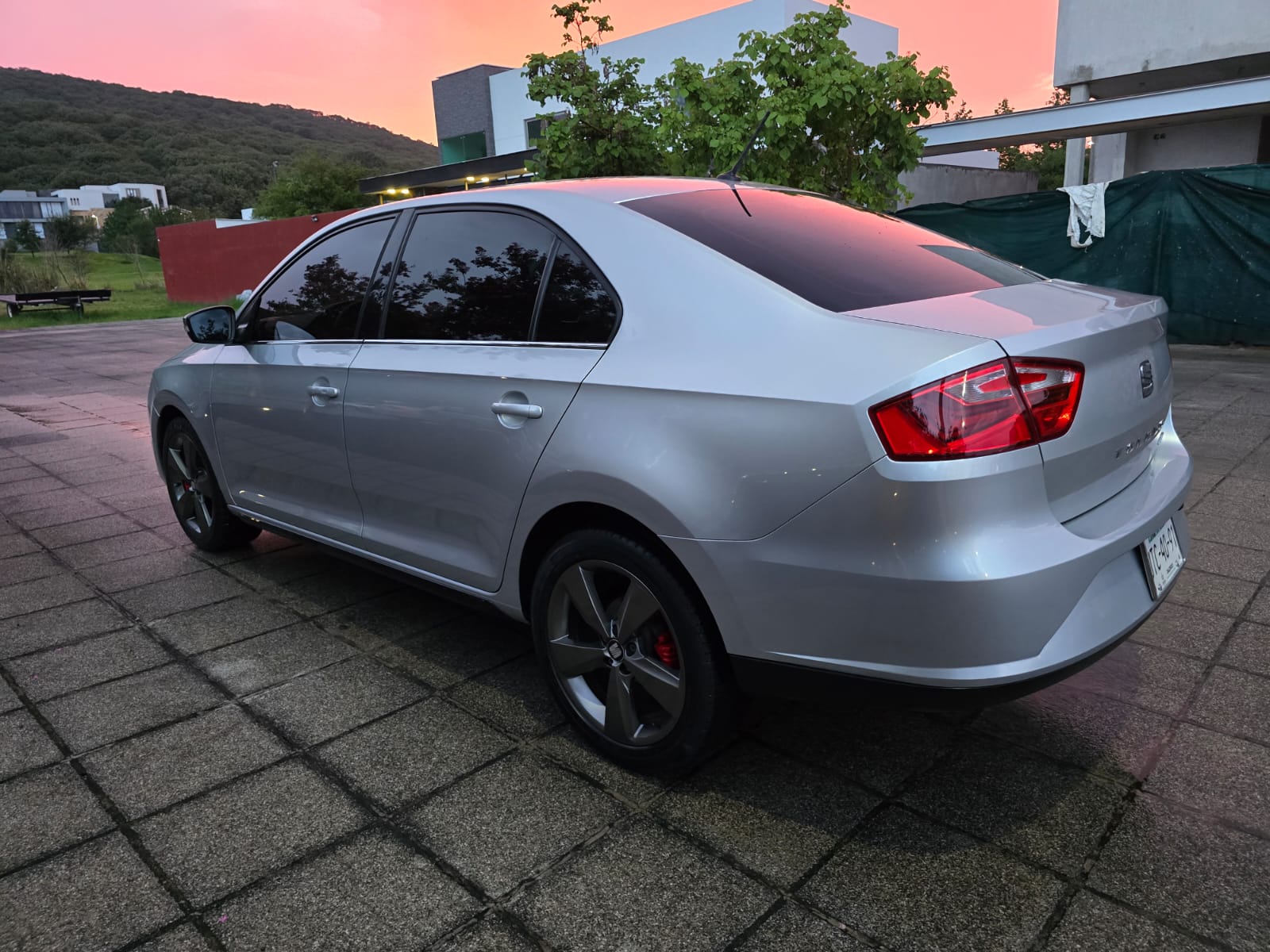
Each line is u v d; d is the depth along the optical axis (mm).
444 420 2762
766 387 2016
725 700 2258
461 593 2904
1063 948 1815
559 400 2416
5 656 3375
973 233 11977
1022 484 1871
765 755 2557
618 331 2377
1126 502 2225
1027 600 1847
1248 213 10016
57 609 3840
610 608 2473
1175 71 15781
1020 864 2066
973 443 1812
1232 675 2908
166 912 1995
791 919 1917
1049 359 1910
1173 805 2258
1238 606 3432
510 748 2645
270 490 3789
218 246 27766
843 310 2107
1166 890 1965
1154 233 10664
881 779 2424
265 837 2252
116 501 5656
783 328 2098
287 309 3643
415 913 1970
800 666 2057
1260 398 7387
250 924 1952
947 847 2133
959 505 1815
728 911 1950
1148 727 2627
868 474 1863
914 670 1910
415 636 3465
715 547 2082
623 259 2445
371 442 3086
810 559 1970
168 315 25203
